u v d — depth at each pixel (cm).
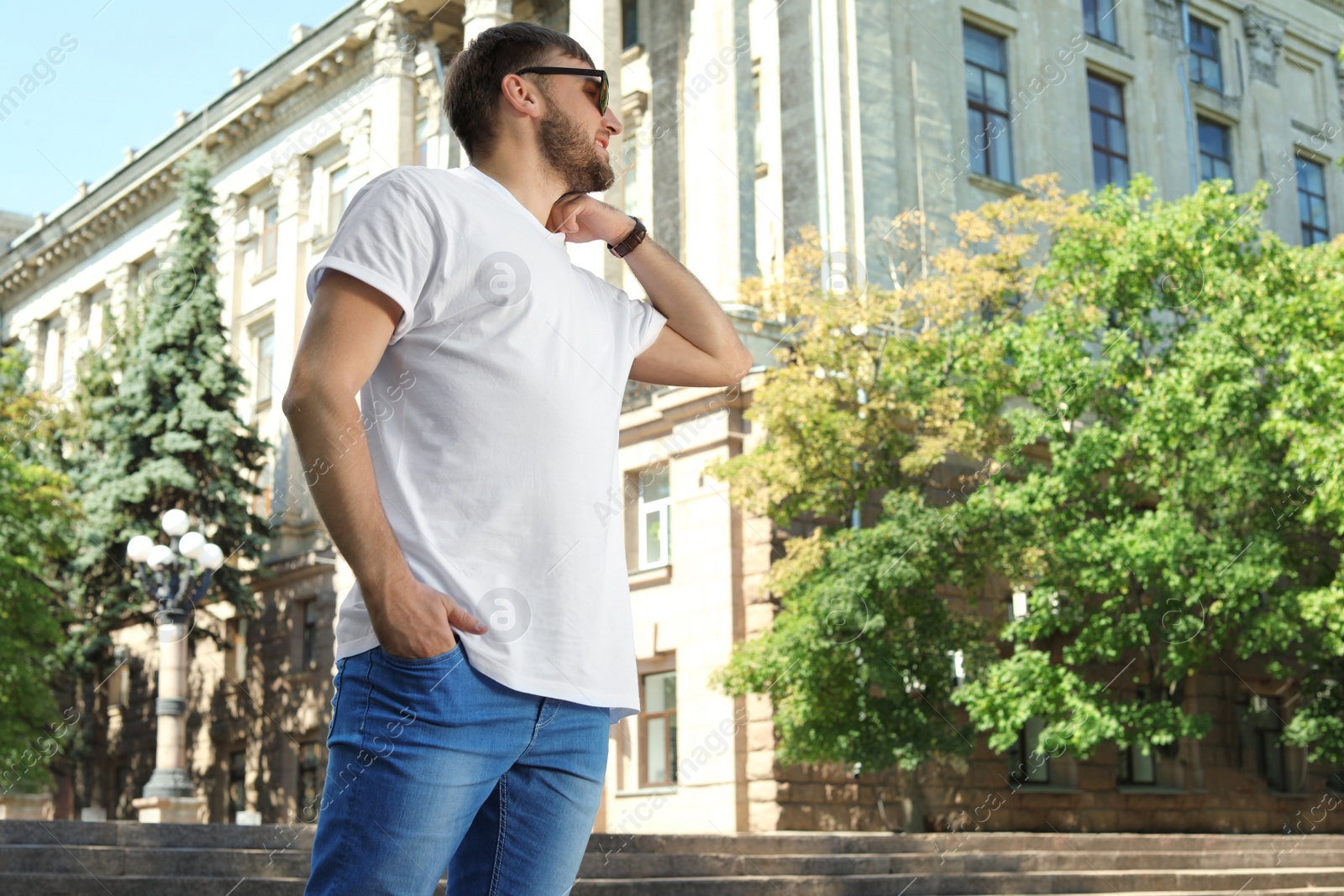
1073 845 1423
